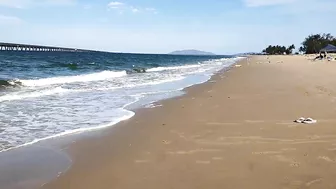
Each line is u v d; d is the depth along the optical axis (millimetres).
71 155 6547
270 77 22734
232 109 11016
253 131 7973
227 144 7023
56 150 6852
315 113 9758
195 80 23484
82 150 6871
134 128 8773
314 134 7473
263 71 29594
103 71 30594
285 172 5348
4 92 14328
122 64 48062
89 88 17516
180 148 6891
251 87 17141
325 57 55000
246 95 14242
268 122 8852
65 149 6926
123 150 6863
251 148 6672
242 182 5027
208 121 9344
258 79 21562
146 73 31016
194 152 6586
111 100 13625
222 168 5641
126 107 11977
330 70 27922
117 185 5086
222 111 10742
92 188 4992
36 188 4984
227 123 8977
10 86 16203
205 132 8109
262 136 7504
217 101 12898
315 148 6500
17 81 17391
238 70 32906
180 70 37031
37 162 6117
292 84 17578
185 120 9617
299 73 25375
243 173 5383
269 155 6203
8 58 46562
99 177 5418
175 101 13289
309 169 5434
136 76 26781
